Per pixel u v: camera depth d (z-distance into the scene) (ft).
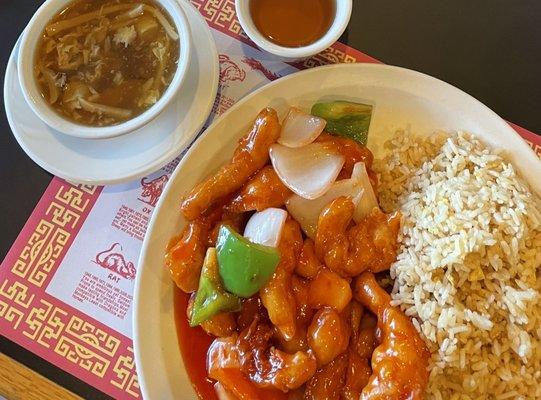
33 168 1.12
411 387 0.92
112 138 1.01
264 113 1.03
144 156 1.06
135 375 1.03
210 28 1.16
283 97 1.07
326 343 0.95
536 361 1.00
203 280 0.98
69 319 1.05
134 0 1.08
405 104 1.10
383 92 1.09
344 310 1.02
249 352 0.98
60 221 1.10
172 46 1.06
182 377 1.01
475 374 0.98
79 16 1.07
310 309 1.01
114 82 1.06
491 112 1.06
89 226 1.09
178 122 1.06
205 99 1.07
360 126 1.10
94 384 1.02
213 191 1.02
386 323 0.98
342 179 1.05
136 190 1.11
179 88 0.99
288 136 1.05
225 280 0.98
